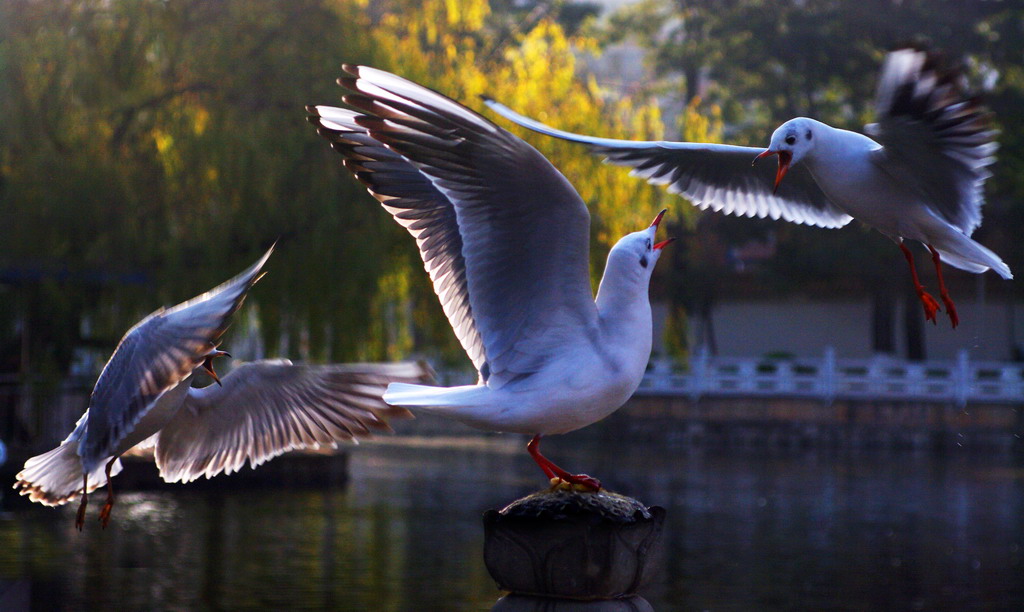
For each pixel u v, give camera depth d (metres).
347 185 18.73
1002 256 32.31
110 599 10.86
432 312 20.80
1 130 17.77
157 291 18.22
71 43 18.23
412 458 26.95
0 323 18.12
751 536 15.55
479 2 22.39
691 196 5.51
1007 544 14.93
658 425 33.06
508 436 34.41
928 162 4.43
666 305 37.84
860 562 13.55
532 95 23.08
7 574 11.77
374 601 10.94
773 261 34.12
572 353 3.88
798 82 33.75
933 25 31.16
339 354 18.56
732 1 35.19
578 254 3.85
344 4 19.44
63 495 4.14
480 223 3.83
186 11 18.75
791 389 32.91
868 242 32.31
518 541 3.99
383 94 3.64
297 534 14.82
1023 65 31.03
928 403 31.47
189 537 14.40
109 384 3.30
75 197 17.39
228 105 18.59
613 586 3.97
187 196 18.47
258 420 4.36
